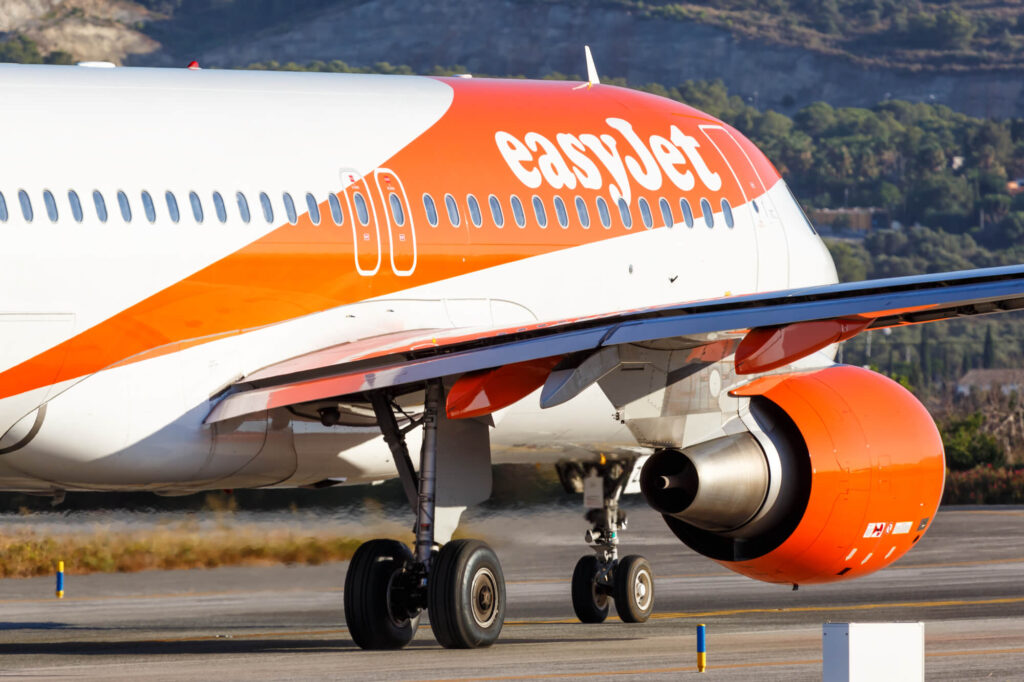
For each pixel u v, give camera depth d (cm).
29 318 4616
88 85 4912
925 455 5459
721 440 5284
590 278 5866
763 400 5397
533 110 5953
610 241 5928
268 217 5062
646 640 5619
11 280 4584
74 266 4681
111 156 4812
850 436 5325
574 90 6203
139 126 4903
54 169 4703
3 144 4647
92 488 5075
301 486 5497
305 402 4856
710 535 5619
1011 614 6919
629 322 4403
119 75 5019
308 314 5134
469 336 5075
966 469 19312
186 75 5172
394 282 5328
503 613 5150
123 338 4781
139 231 4803
